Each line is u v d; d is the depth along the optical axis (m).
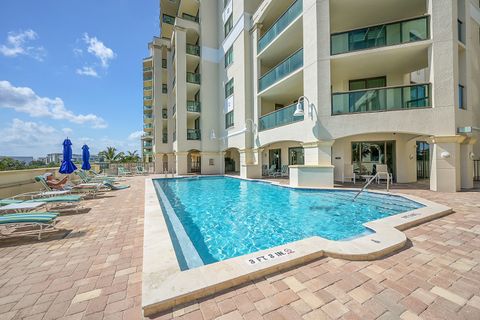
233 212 7.43
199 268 2.75
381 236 3.76
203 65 20.95
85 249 3.75
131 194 9.68
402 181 11.73
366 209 7.24
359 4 10.67
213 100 21.34
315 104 10.62
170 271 2.68
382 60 10.55
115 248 3.78
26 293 2.51
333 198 8.77
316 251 3.21
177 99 20.50
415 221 4.64
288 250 3.24
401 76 11.88
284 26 12.77
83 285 2.66
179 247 4.38
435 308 2.16
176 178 17.28
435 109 8.80
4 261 3.31
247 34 16.34
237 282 2.55
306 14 11.12
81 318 2.11
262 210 7.63
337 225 5.86
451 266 2.95
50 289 2.59
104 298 2.41
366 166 12.66
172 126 26.09
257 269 2.71
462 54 9.63
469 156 9.30
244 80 16.25
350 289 2.46
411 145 11.98
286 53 14.93
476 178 11.82
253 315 2.08
